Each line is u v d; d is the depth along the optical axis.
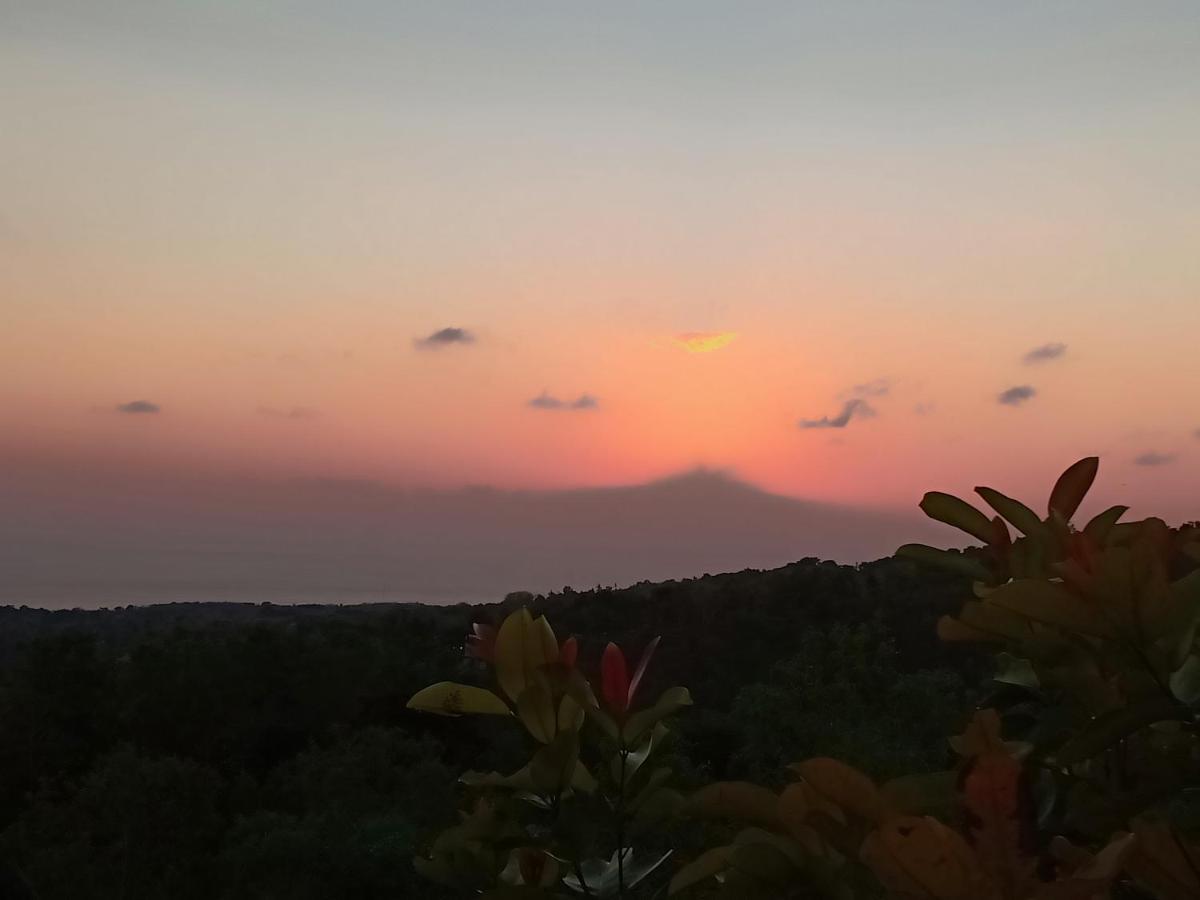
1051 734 1.32
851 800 1.01
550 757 1.45
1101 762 1.30
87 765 34.78
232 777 34.38
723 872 1.22
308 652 35.22
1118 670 1.17
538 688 1.50
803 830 1.07
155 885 28.41
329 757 29.72
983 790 0.89
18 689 34.69
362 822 25.55
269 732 35.06
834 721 8.62
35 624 42.47
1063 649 1.23
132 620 43.91
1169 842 0.91
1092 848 1.09
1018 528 1.46
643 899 1.50
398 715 32.53
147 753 33.19
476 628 1.59
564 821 1.44
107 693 35.50
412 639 34.00
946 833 0.83
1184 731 1.12
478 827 1.52
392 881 23.80
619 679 1.49
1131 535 1.43
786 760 7.62
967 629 1.36
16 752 34.31
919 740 6.95
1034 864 0.85
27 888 2.27
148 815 29.64
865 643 9.32
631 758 1.59
